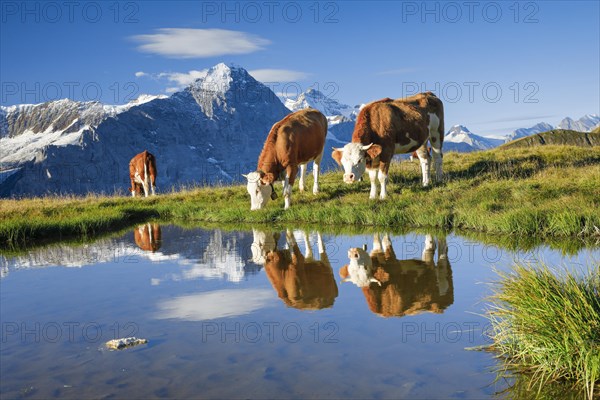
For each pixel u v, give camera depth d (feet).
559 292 15.26
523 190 48.29
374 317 18.42
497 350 15.21
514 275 18.61
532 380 13.29
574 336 13.29
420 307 19.47
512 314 15.71
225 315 19.12
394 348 15.39
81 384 13.29
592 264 21.86
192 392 12.67
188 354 15.21
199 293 22.65
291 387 12.86
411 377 13.41
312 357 14.78
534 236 35.35
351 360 14.52
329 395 12.41
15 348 16.21
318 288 22.86
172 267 29.12
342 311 19.22
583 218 35.53
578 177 52.90
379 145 47.75
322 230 42.63
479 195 48.19
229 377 13.52
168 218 59.21
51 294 23.54
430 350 15.21
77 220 49.57
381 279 24.14
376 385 12.94
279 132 51.42
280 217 49.85
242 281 24.76
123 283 25.30
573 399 12.31
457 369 13.92
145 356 15.15
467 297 20.61
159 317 19.15
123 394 12.64
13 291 24.44
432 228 41.24
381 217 44.01
